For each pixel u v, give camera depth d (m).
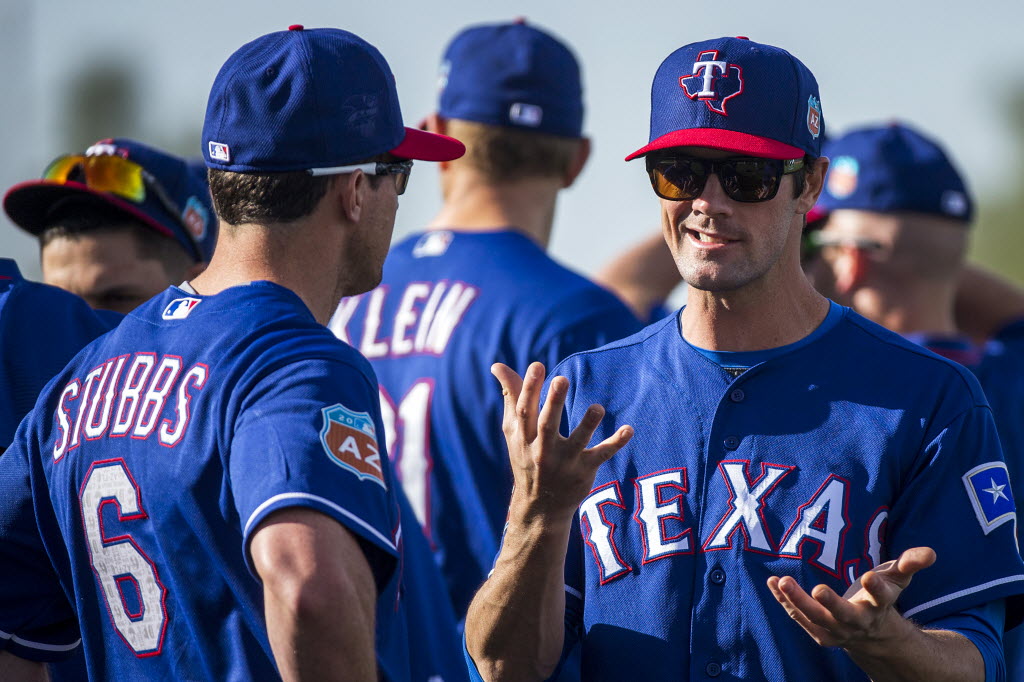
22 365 10.52
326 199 9.06
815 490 8.81
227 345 8.42
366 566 7.78
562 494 8.29
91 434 8.73
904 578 7.72
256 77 8.98
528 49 14.73
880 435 8.84
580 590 9.43
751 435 9.04
